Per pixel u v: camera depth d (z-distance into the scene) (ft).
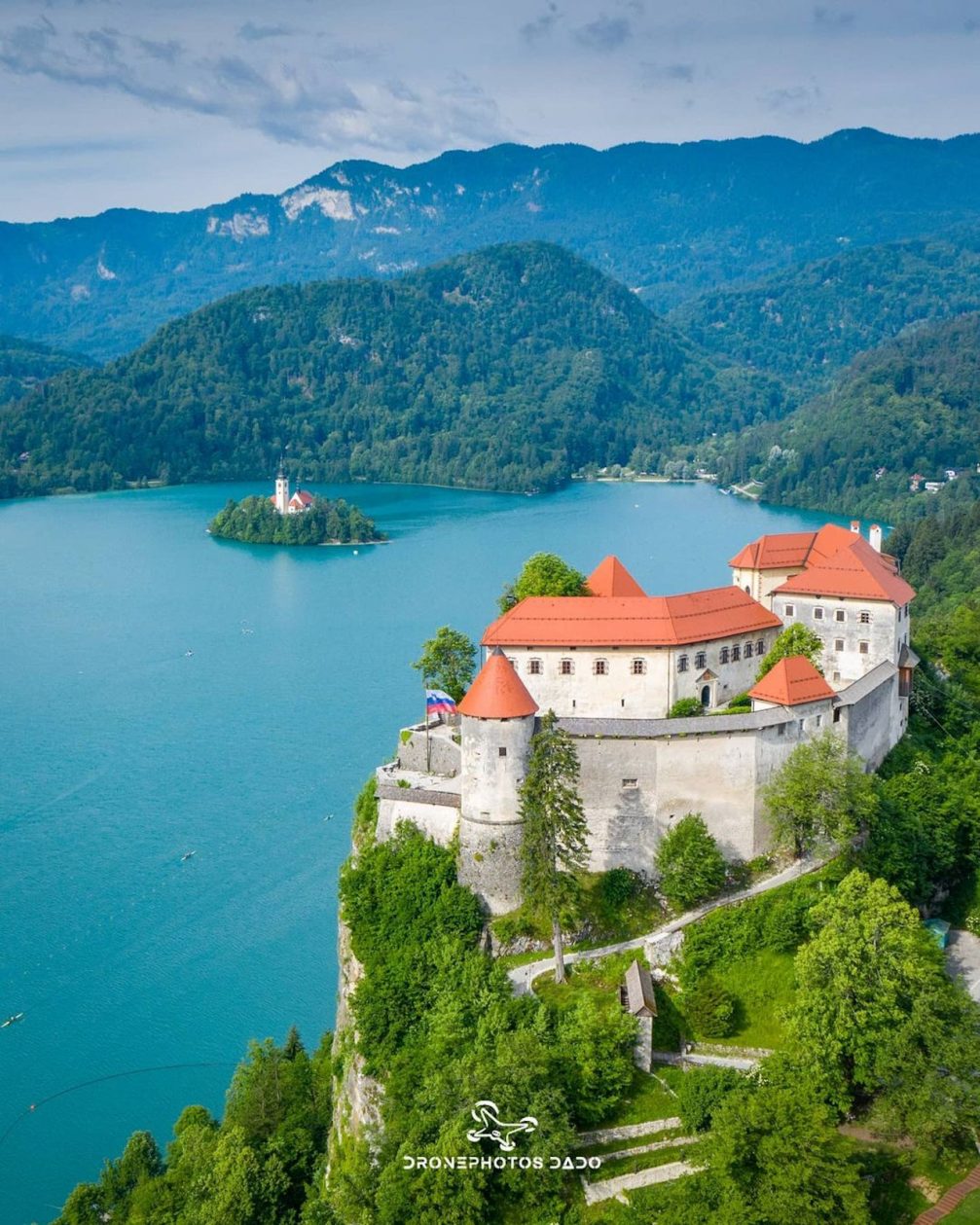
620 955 352.08
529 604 445.78
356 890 380.58
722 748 374.43
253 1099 373.61
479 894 365.20
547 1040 314.96
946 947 376.07
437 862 372.79
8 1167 389.80
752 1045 323.78
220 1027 447.01
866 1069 294.25
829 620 456.86
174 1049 437.17
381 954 360.89
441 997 336.08
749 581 499.51
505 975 341.00
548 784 343.05
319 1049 411.75
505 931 357.20
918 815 397.19
